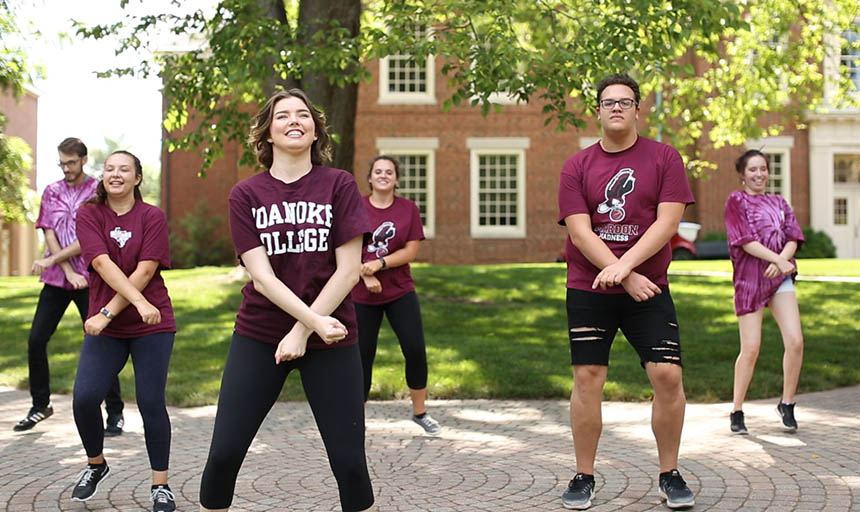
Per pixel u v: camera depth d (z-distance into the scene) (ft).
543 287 51.44
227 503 11.19
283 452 19.33
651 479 16.31
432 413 23.97
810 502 14.52
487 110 36.65
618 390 25.89
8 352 35.29
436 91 92.27
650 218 14.43
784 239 20.56
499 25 36.96
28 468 17.85
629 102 14.34
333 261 11.25
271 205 11.12
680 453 18.31
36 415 22.06
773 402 24.97
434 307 44.80
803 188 91.91
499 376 28.07
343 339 11.16
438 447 19.54
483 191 92.73
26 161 49.65
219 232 94.12
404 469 17.49
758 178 20.74
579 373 14.74
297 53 36.70
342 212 11.14
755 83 56.39
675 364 14.30
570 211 14.58
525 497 15.30
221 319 42.39
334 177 11.32
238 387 11.02
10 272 95.20
